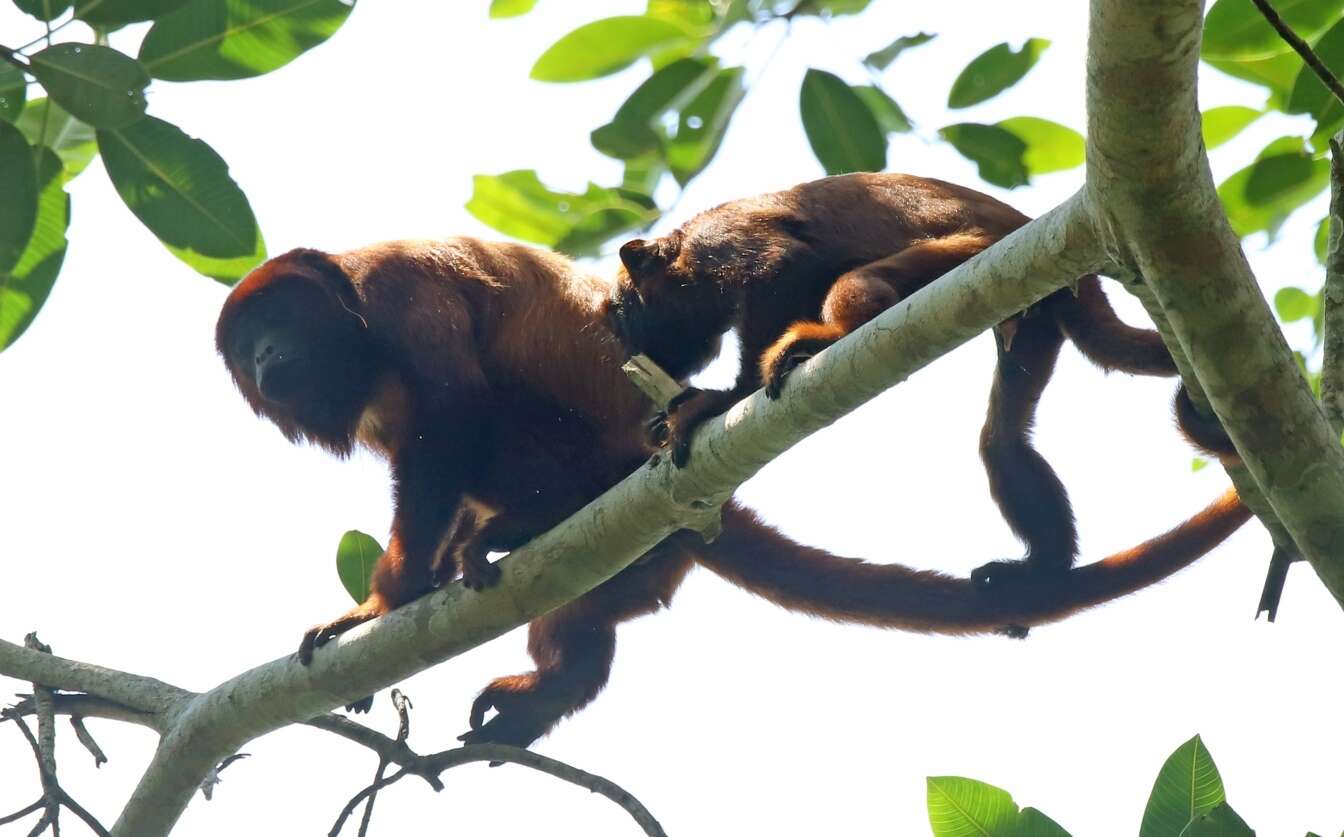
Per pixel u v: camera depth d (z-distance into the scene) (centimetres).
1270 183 1142
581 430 1272
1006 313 780
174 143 920
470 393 1229
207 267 976
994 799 873
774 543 1260
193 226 949
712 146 1228
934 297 794
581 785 994
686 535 1262
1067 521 1160
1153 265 705
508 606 993
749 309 1153
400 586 1140
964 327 789
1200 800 841
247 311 1308
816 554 1250
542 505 1241
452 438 1212
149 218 944
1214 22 1010
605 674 1343
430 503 1187
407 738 1033
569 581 980
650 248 1254
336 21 887
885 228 1149
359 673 1019
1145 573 1095
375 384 1270
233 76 891
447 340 1235
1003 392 1158
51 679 1073
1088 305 1055
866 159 1188
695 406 1001
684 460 924
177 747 1039
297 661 1040
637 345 1245
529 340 1281
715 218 1229
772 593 1262
